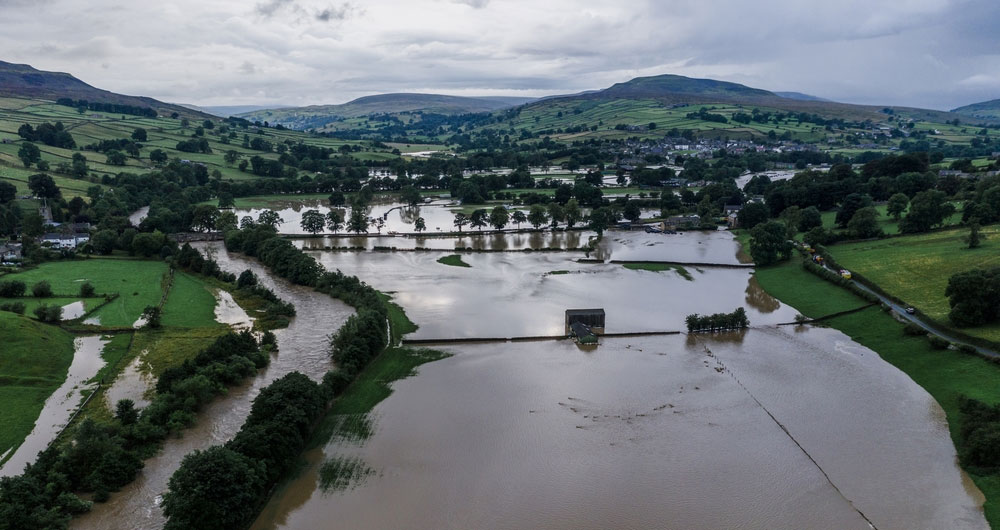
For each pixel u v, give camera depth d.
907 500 79.25
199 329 138.50
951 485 82.25
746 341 138.25
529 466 87.00
